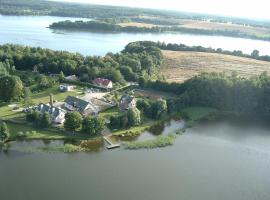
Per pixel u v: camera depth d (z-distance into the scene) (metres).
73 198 107.38
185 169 128.12
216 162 134.75
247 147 149.62
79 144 141.00
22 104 175.25
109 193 110.94
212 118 180.25
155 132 158.50
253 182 122.75
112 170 124.12
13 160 125.75
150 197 110.44
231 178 124.38
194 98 193.75
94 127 147.62
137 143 144.38
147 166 128.50
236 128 169.88
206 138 156.25
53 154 132.00
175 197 111.38
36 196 107.31
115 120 156.38
